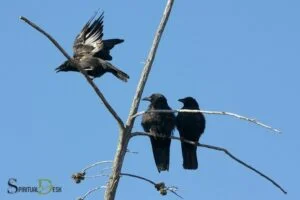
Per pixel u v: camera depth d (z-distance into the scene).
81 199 10.80
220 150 11.14
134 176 11.20
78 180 10.83
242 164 10.91
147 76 11.70
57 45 10.17
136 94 11.55
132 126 11.38
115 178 11.09
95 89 10.59
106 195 11.05
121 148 11.21
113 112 10.97
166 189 11.02
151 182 11.09
